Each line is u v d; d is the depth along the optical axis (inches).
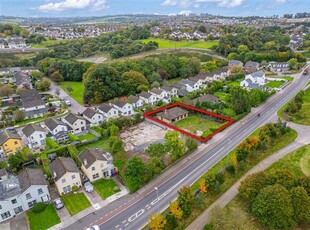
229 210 1948.8
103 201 2117.4
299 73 5797.2
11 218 1978.3
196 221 1863.9
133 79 4891.7
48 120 3430.1
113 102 4109.3
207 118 3622.0
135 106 4141.2
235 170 2363.4
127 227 1851.6
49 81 5531.5
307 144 2770.7
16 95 4758.9
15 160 2491.4
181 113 3617.1
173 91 4598.9
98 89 4456.2
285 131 2970.0
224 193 2129.7
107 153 2775.6
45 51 7514.8
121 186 2298.2
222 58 7337.6
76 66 5930.1
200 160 2618.1
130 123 3467.0
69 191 2240.4
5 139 2755.9
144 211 1990.7
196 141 2805.1
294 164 2443.4
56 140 3065.9
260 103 4077.3
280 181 1935.3
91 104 4446.4
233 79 5457.7
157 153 2496.3
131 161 2236.7
